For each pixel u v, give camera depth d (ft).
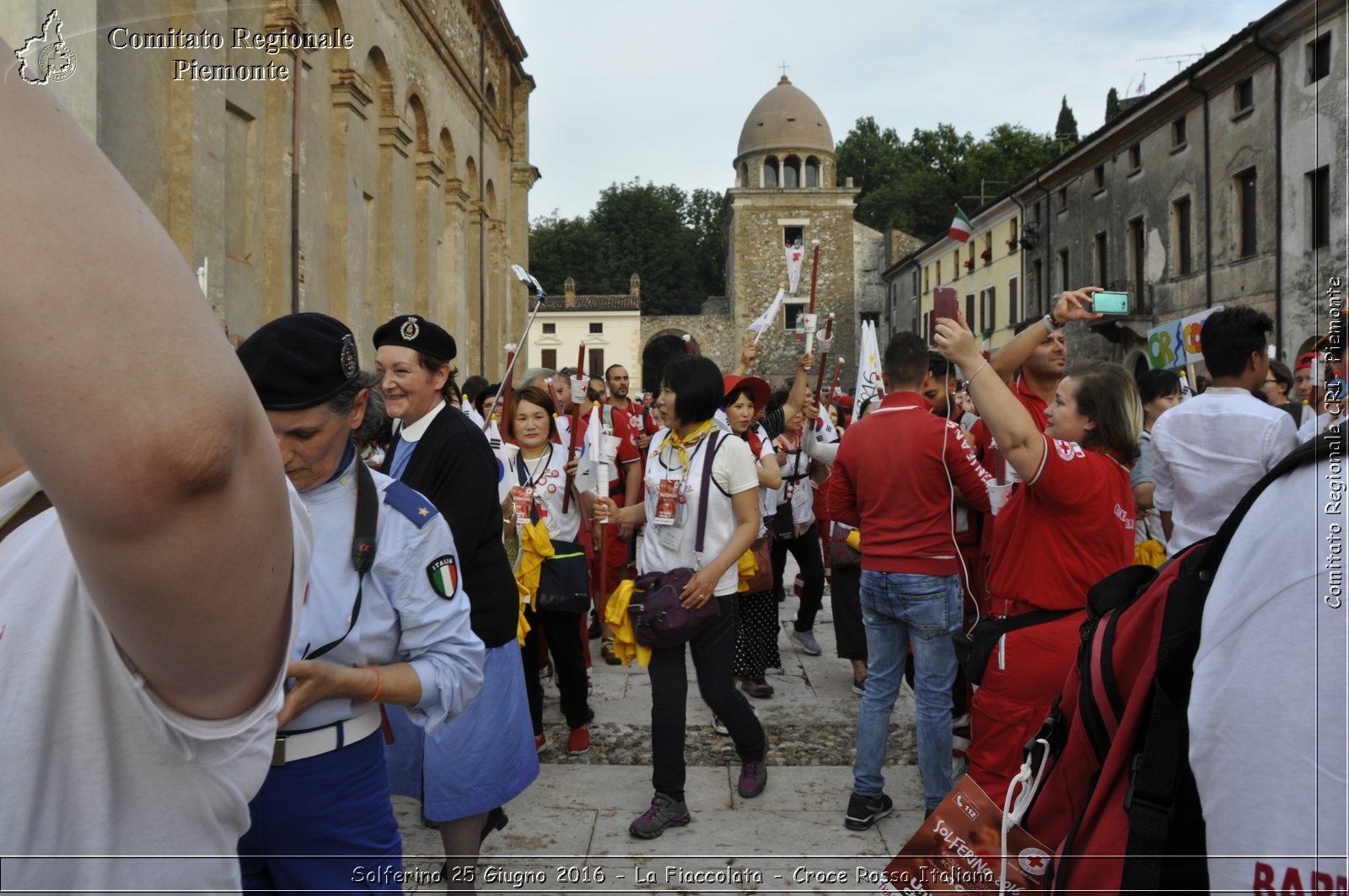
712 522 13.92
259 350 6.79
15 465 2.89
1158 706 4.24
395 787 10.65
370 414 7.88
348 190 45.50
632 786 15.38
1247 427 11.13
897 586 13.33
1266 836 3.00
